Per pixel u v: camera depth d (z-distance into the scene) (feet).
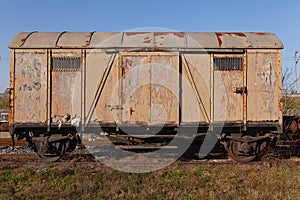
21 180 29.37
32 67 37.24
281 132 37.37
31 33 39.45
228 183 28.37
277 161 36.52
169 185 28.04
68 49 37.35
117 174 30.83
